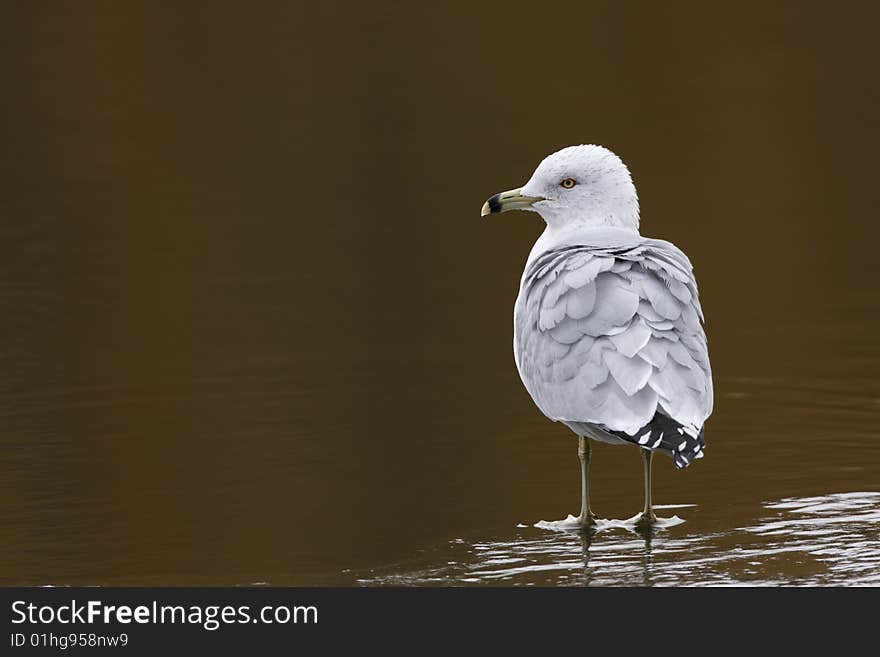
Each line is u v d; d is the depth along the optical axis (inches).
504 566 355.3
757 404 512.4
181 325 654.5
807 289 707.4
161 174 955.3
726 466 441.1
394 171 960.9
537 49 1228.5
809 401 513.7
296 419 501.7
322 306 689.6
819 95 1098.7
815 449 455.2
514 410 510.6
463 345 614.5
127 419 505.0
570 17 1309.1
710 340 617.3
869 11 1310.3
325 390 542.0
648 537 375.6
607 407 358.6
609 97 1102.4
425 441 472.7
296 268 767.7
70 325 653.9
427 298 706.2
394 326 650.2
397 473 438.3
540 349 384.8
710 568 347.3
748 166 951.0
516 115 1064.2
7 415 511.8
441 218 872.3
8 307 686.5
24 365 585.0
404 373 567.5
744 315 661.3
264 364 584.4
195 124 1058.1
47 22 1235.2
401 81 1149.1
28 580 356.2
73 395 539.2
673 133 1017.5
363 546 374.3
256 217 871.1
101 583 353.4
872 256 770.2
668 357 358.3
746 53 1204.5
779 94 1103.0
